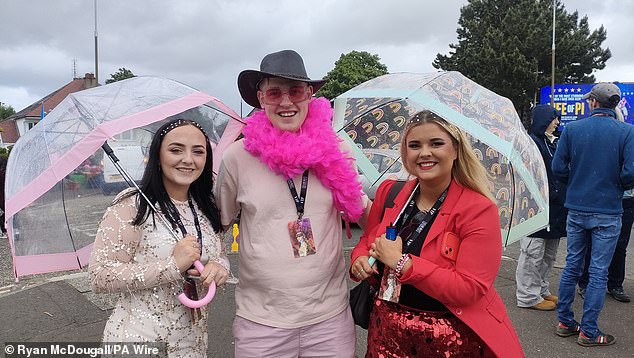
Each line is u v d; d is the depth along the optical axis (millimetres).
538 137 3982
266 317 1953
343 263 2141
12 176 1783
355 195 2059
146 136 2162
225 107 2262
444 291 1729
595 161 3287
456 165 1890
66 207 2033
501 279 4875
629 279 4848
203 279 1749
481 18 33312
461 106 1888
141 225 1797
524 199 2096
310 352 2027
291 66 1973
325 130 2059
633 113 20062
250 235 1988
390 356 1936
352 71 33719
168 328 1819
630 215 4098
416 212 1979
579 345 3389
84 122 1755
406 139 1921
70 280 4871
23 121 45625
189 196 1991
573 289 3480
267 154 1902
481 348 1882
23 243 1922
